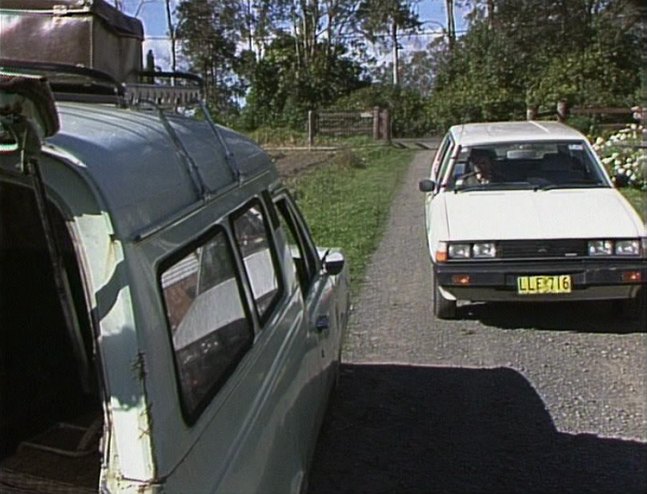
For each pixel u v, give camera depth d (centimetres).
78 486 237
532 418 495
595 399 523
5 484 239
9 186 255
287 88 4256
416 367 584
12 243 275
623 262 626
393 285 819
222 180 270
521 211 670
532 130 808
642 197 1255
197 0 4844
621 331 656
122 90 242
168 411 190
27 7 288
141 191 200
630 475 425
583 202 683
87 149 191
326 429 468
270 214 338
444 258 645
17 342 279
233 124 4162
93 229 183
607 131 2164
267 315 293
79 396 277
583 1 3744
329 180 1733
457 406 514
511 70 3344
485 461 441
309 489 406
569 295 637
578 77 2964
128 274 183
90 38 288
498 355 607
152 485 182
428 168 1991
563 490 410
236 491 221
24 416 271
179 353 203
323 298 427
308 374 346
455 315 686
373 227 1129
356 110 3303
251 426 242
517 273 631
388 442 462
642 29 3141
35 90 163
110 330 183
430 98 3644
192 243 221
